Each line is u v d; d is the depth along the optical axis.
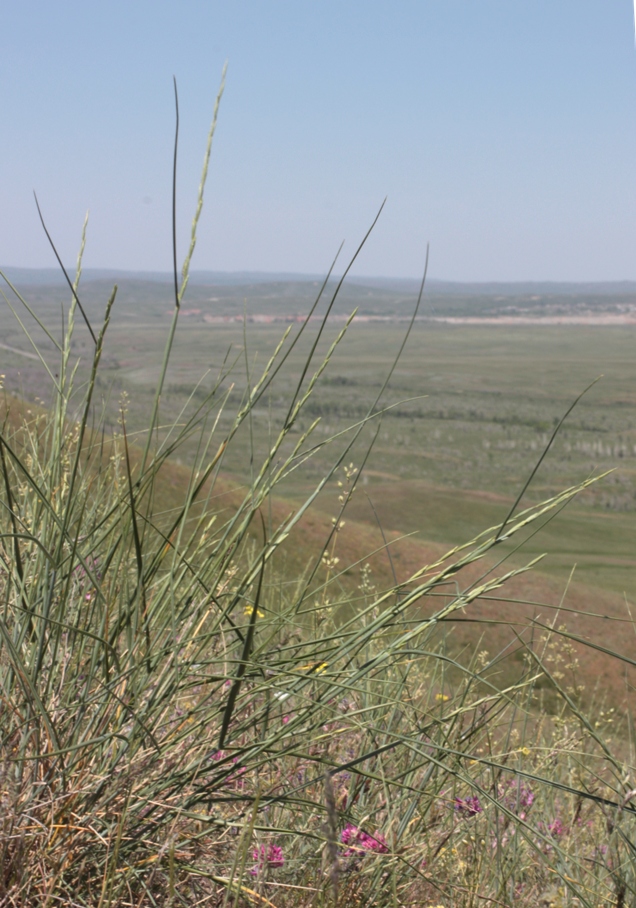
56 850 1.42
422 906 1.69
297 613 1.75
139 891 1.47
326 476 1.61
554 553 57.50
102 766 1.54
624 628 13.98
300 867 1.69
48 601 1.52
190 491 1.62
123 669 1.53
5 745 1.52
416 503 89.81
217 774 1.54
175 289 1.42
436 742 1.83
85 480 1.84
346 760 1.96
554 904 1.66
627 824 1.90
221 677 1.49
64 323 1.77
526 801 2.13
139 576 1.52
